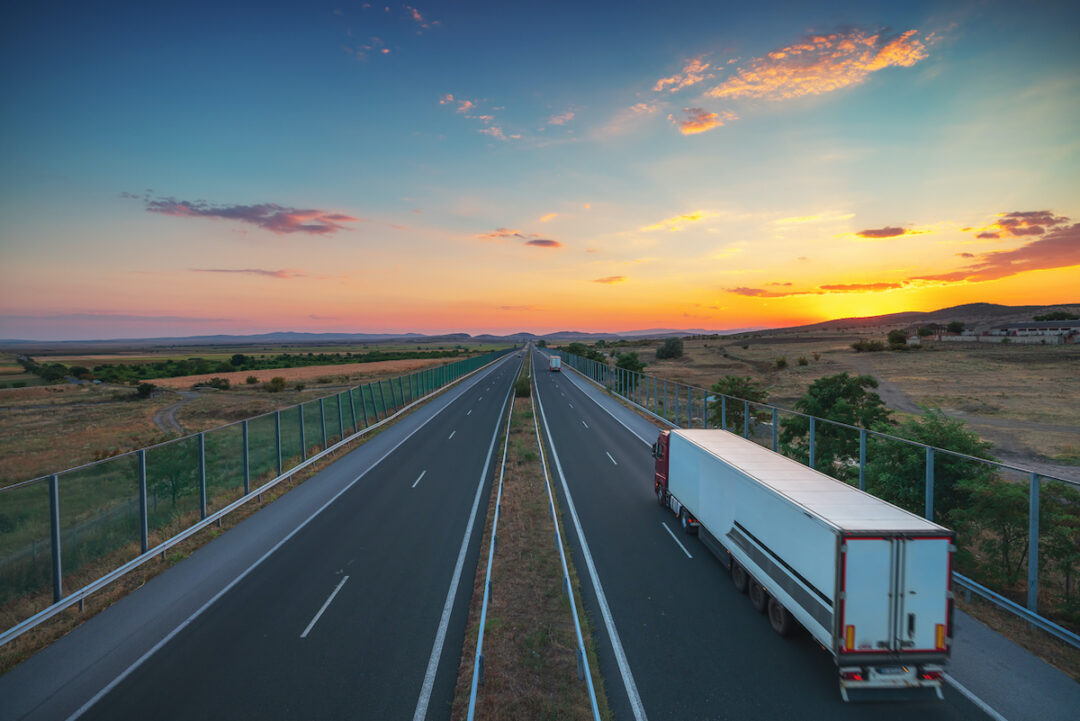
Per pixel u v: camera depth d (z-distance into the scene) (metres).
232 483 23.03
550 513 18.91
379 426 37.00
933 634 8.73
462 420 40.62
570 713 8.67
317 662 10.16
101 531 17.73
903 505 15.95
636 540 16.58
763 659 10.26
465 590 13.14
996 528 13.60
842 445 22.08
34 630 11.38
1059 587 13.43
